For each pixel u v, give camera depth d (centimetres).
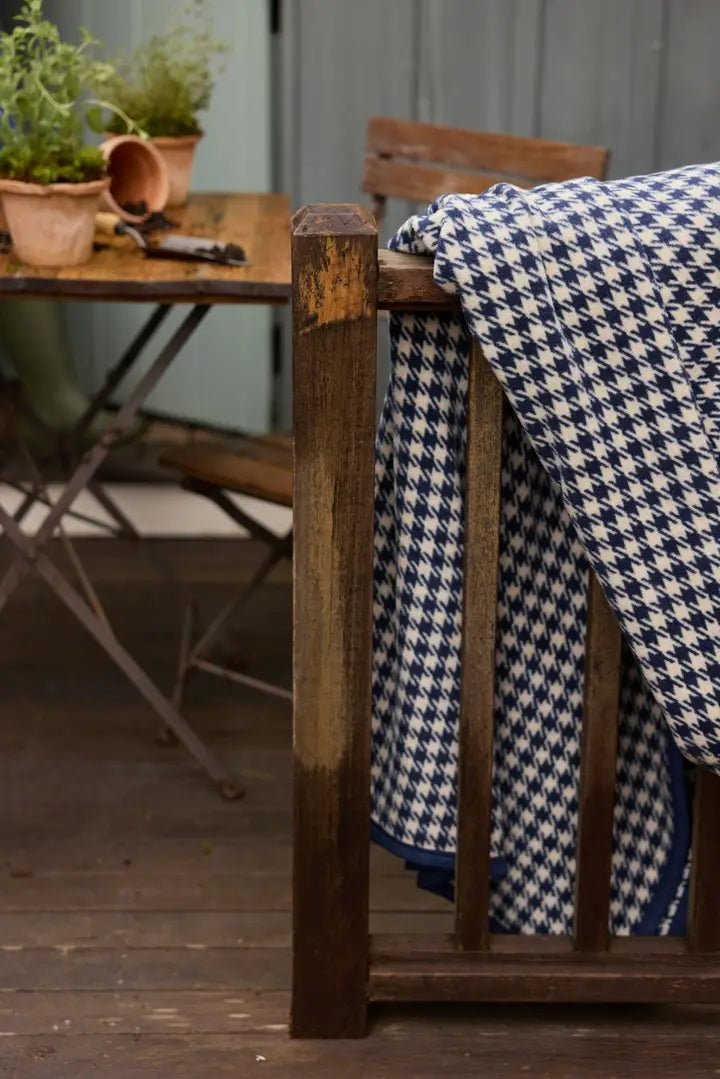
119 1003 183
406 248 154
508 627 169
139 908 204
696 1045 175
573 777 172
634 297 143
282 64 327
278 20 325
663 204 145
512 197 145
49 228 202
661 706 152
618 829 179
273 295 195
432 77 326
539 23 320
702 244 144
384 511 165
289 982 188
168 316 347
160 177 238
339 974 173
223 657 288
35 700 269
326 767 165
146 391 221
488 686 162
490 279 141
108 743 254
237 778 243
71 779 241
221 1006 182
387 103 329
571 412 144
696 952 173
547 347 142
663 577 148
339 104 329
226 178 334
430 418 157
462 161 267
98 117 226
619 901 180
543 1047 175
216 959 193
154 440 365
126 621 303
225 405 352
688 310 145
